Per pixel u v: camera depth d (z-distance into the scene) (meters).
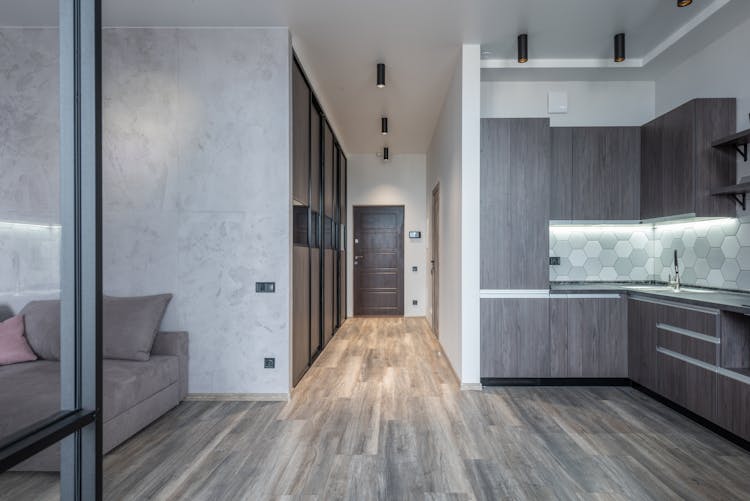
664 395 3.14
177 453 2.41
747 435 2.40
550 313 3.63
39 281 1.73
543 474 2.17
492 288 3.64
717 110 3.18
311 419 2.90
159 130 3.32
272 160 3.31
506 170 3.66
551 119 4.20
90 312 1.54
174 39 3.32
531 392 3.48
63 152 1.55
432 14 3.12
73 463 1.54
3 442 1.28
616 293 3.62
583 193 3.84
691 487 2.04
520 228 3.64
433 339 5.62
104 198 3.31
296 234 3.85
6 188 1.74
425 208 7.51
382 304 7.59
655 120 3.62
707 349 2.71
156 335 3.17
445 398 3.33
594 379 3.64
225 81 3.32
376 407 3.13
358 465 2.27
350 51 3.70
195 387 3.30
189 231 3.31
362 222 7.57
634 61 3.83
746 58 3.11
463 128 3.58
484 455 2.37
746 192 3.00
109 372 2.61
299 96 3.79
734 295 3.08
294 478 2.14
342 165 6.92
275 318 3.29
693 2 2.97
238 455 2.38
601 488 2.04
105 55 3.32
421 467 2.24
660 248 3.96
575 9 3.06
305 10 3.07
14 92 1.82
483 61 3.87
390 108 5.15
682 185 3.29
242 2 2.96
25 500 1.86
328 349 5.05
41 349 1.76
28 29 2.00
